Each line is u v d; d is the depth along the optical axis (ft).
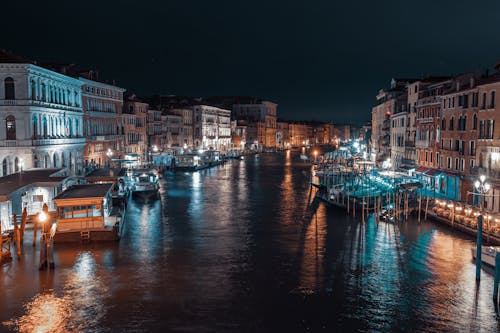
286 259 97.66
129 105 285.64
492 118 134.21
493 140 133.08
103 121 239.91
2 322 68.08
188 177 259.39
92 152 221.87
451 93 162.61
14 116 148.25
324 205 162.40
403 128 230.48
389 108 278.67
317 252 102.73
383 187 164.66
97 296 77.15
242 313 72.02
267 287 82.12
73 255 97.45
